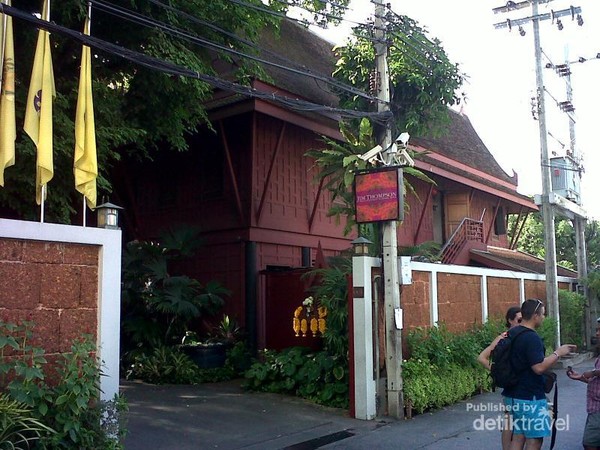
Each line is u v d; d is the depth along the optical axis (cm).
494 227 2609
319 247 1297
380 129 1112
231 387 1193
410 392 970
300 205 1568
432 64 1279
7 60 626
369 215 996
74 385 533
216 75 1168
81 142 661
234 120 1486
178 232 1398
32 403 510
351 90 996
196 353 1295
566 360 1672
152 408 991
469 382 1126
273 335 1360
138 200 1730
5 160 611
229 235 1468
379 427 904
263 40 1700
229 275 1477
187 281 1341
